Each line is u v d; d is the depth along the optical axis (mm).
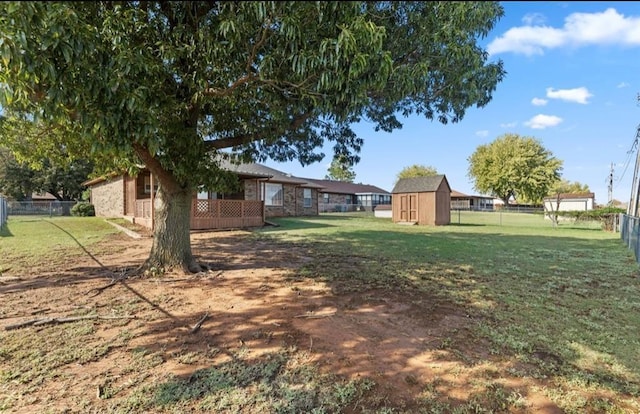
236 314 3697
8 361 2650
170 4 3215
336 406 2170
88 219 16312
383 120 6055
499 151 40000
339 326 3398
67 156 6285
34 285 4719
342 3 2488
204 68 3705
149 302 4047
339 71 2807
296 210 24062
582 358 2824
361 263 6430
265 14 2627
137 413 2070
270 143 5719
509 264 6562
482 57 4086
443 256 7344
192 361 2697
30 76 2596
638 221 6957
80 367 2582
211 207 13078
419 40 3568
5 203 14188
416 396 2289
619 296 4523
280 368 2609
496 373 2576
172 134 4215
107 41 2975
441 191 17703
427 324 3490
